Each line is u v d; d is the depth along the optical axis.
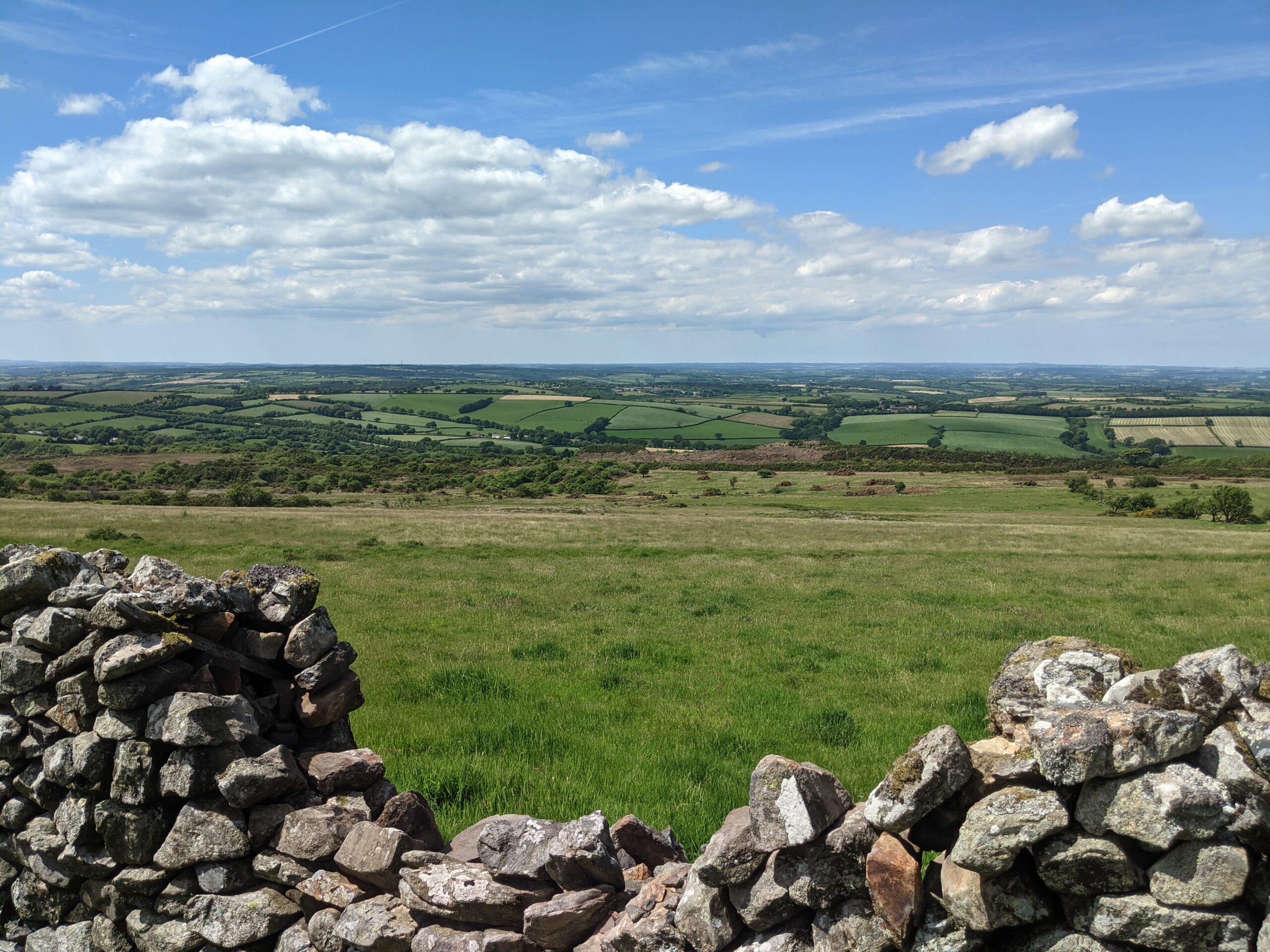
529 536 45.88
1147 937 3.50
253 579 6.43
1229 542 46.31
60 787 5.95
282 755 5.61
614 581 28.31
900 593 25.97
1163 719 3.57
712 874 4.26
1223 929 3.39
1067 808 3.63
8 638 6.36
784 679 14.52
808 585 27.86
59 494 79.94
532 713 11.86
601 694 13.15
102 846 5.78
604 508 86.81
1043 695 4.46
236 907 5.40
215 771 5.52
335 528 45.91
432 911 4.91
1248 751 3.57
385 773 8.98
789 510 85.06
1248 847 3.50
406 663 15.16
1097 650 4.62
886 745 10.31
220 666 5.89
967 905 3.73
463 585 26.38
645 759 9.65
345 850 5.31
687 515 71.38
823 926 4.11
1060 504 97.44
